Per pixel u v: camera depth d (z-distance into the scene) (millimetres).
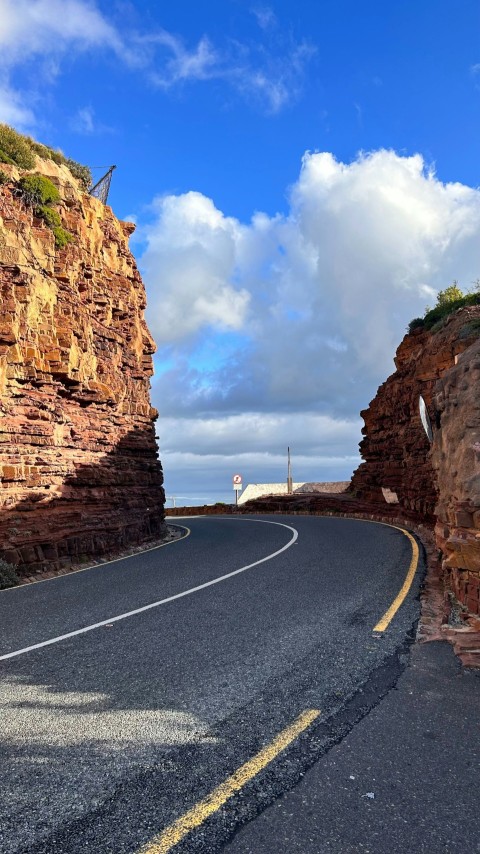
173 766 3592
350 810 3080
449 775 3441
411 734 4027
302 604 8289
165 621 7617
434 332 24656
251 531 22141
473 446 7574
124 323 22156
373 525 22578
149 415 23078
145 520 20750
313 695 4781
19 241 15562
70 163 22562
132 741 3979
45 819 3027
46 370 15398
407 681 5070
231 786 3326
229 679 5234
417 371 24812
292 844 2789
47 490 15031
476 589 6773
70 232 18000
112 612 8375
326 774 3469
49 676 5492
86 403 17938
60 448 15969
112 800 3199
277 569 11727
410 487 25469
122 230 24016
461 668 5383
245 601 8695
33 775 3518
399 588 9156
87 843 2811
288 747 3834
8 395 14250
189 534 23062
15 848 2779
